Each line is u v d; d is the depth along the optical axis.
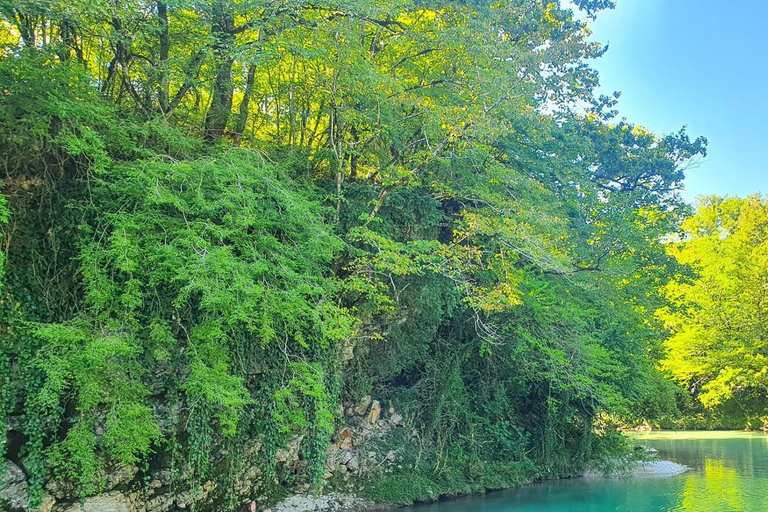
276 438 13.18
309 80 16.55
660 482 19.42
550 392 20.06
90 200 11.27
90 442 10.09
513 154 19.59
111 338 9.87
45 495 10.66
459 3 16.42
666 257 22.27
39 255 11.05
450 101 17.67
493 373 20.08
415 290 17.23
